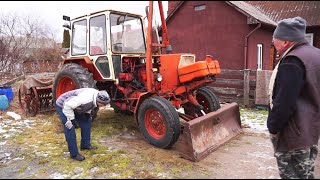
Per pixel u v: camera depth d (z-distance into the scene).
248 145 4.48
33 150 4.14
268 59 11.80
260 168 3.57
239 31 10.52
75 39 5.87
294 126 2.39
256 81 7.38
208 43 11.44
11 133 4.95
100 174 3.37
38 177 3.30
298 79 2.24
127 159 3.80
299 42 2.45
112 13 5.20
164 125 4.14
